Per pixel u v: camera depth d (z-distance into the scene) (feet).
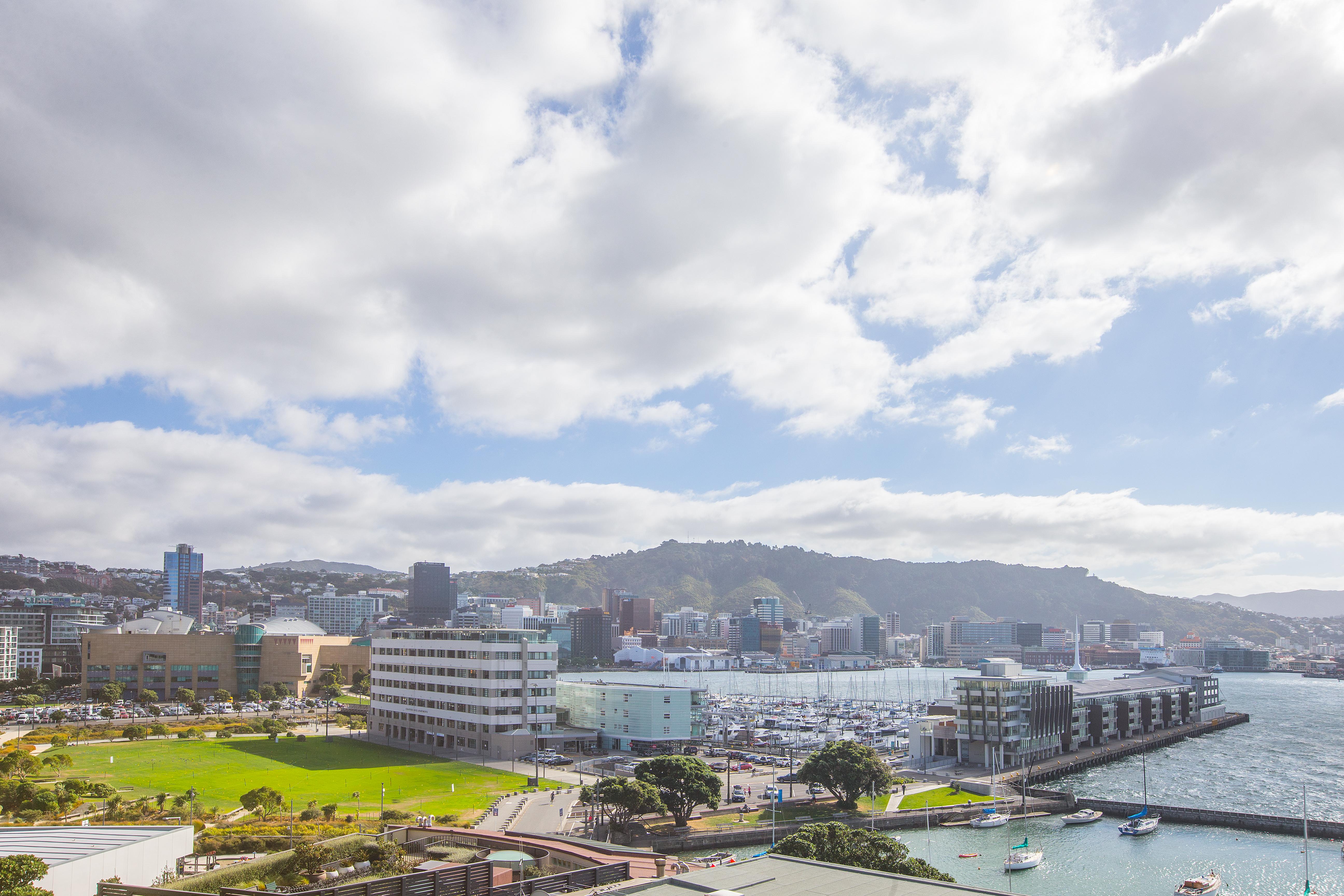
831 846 378.53
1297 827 628.28
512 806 584.81
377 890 196.24
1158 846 588.09
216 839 432.66
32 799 510.58
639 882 199.62
